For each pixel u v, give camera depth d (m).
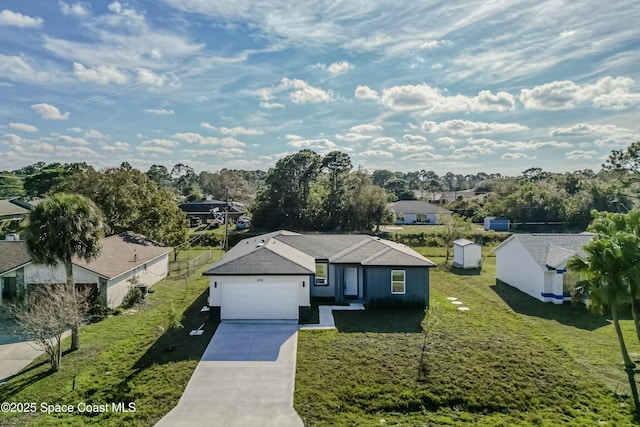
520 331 18.20
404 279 21.69
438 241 47.56
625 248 14.11
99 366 14.77
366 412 12.11
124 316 20.83
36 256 15.70
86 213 16.45
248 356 15.43
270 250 21.27
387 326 18.72
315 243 26.97
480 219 73.38
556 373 14.14
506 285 28.19
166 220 35.59
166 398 12.65
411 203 77.69
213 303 19.52
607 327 18.97
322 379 13.68
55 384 13.53
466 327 18.66
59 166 64.25
